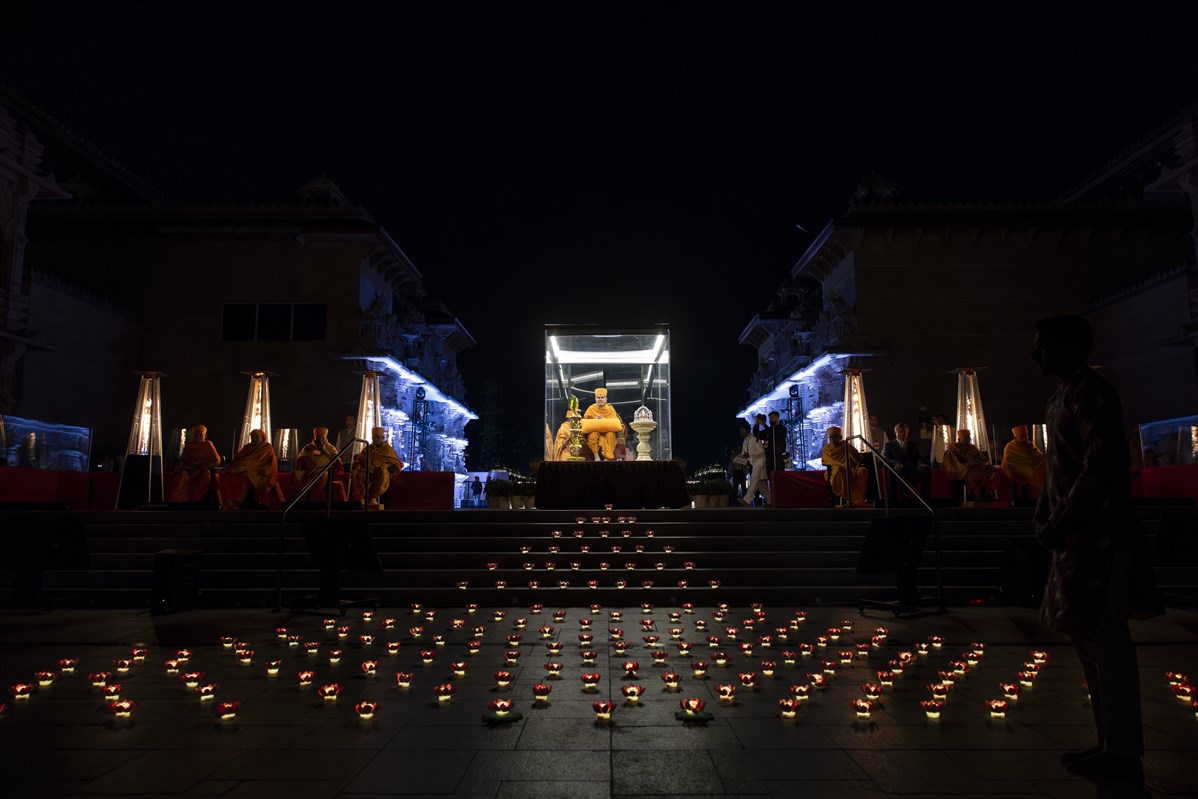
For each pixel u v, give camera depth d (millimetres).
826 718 5027
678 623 9305
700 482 17500
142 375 18156
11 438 17766
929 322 29141
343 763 4113
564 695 5680
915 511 13289
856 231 29016
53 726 4883
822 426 32156
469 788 3729
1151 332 25250
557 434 16812
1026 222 28750
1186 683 5738
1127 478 3863
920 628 8750
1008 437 28422
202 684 6082
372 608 10391
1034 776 3885
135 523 13102
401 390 33156
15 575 10328
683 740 4531
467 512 13352
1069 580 3932
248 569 11516
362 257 30812
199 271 30766
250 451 14930
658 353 18062
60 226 30031
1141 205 28938
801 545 12336
